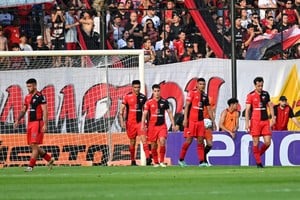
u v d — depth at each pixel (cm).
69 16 8600
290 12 8775
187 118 7350
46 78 8169
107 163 8000
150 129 7331
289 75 8394
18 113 8088
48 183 4825
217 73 8300
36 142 6675
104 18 8200
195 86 8294
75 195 3803
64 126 8119
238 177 5259
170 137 7644
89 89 8169
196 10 8444
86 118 8144
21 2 8325
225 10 8512
